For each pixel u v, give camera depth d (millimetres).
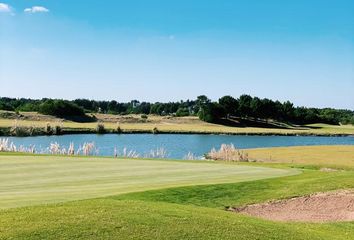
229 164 29469
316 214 15898
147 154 52000
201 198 16922
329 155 49875
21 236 9203
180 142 84188
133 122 151000
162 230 10086
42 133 92812
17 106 180750
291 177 21953
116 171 22734
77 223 10086
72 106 148000
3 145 38438
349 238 12133
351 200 17188
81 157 28766
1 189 16297
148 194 16125
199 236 10008
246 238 10289
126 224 10242
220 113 164750
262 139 100938
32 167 22641
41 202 13391
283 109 184000
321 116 197625
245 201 17156
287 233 11273
